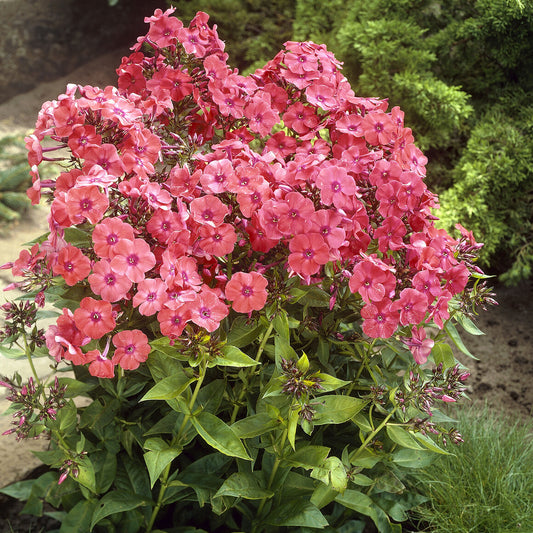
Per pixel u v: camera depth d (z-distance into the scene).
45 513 2.34
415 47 4.58
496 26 4.21
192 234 1.96
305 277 1.89
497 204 4.39
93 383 2.36
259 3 5.98
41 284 2.04
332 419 2.01
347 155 2.19
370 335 1.95
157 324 2.06
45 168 5.09
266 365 2.24
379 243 2.04
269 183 2.03
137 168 1.90
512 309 4.47
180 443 2.11
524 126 4.35
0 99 6.69
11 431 2.11
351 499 2.22
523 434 3.21
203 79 2.41
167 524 2.56
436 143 4.58
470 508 2.76
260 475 2.21
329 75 2.38
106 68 7.42
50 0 7.12
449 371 2.13
